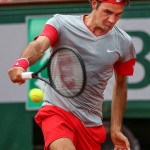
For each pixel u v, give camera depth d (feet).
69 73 33.30
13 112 64.69
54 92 37.01
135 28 63.16
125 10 63.26
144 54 63.05
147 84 62.85
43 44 33.86
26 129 64.64
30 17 64.64
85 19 36.99
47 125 36.17
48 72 32.01
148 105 62.80
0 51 65.00
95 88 37.29
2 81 64.85
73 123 36.37
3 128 64.95
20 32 64.75
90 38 36.06
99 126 38.99
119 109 41.88
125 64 39.60
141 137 71.10
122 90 41.83
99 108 38.75
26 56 31.91
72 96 31.01
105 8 33.81
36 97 36.14
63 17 36.65
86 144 37.73
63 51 33.17
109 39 36.60
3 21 65.05
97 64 36.52
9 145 65.00
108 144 66.49
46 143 35.29
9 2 64.39
